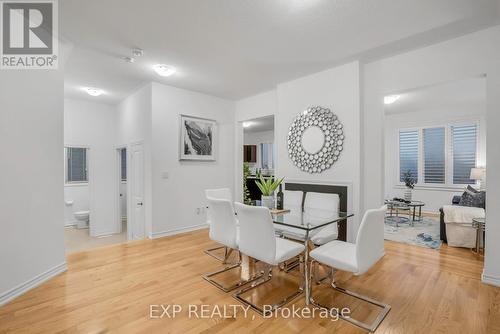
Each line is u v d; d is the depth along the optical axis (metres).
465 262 3.06
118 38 2.74
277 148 4.27
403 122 6.77
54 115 2.65
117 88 4.49
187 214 4.50
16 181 2.20
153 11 2.26
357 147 3.29
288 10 2.26
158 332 1.77
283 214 2.75
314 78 3.75
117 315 1.96
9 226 2.13
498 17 2.35
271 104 4.65
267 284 2.51
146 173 4.21
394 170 6.92
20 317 1.92
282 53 3.10
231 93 4.78
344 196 3.38
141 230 4.39
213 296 2.26
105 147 5.58
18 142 2.22
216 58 3.24
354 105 3.32
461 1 2.13
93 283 2.47
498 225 2.41
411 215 5.96
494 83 2.49
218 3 2.15
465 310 2.03
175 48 2.97
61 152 2.74
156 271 2.77
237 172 5.31
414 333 1.76
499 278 2.41
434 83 2.87
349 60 3.30
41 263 2.44
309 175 3.81
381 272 2.77
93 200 5.36
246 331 1.79
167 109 4.25
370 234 1.90
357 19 2.39
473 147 5.81
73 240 5.00
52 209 2.59
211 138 4.87
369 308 2.07
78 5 2.16
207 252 3.39
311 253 2.17
